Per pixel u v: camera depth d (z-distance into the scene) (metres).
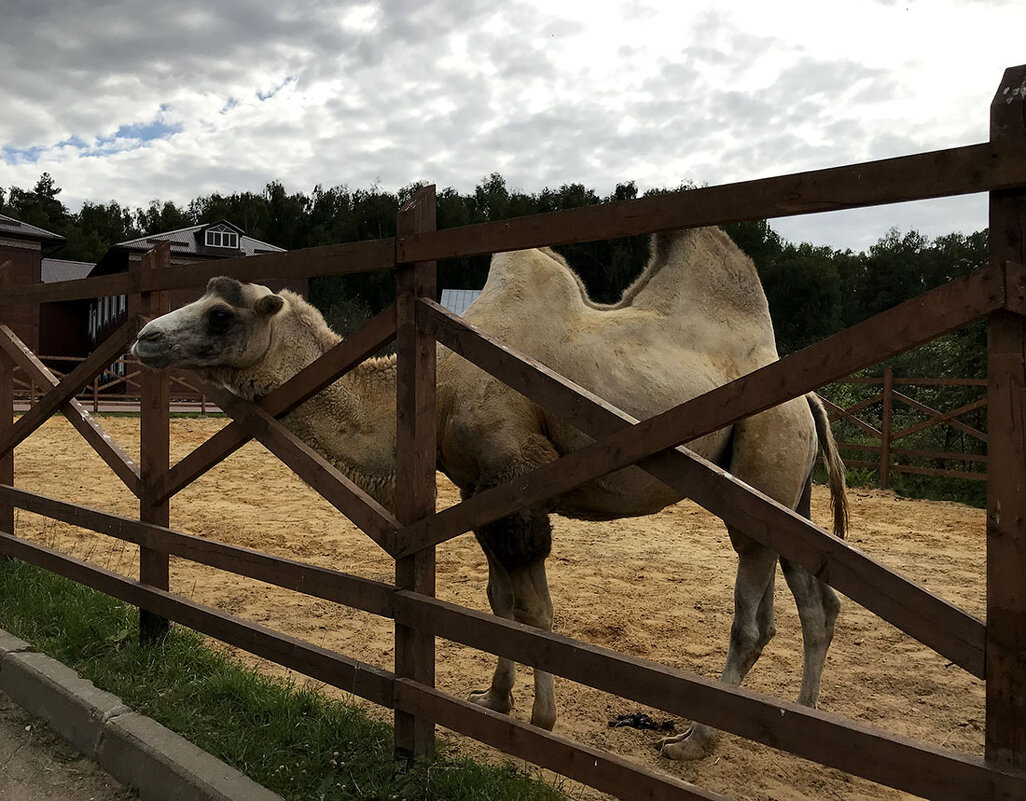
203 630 3.95
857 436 16.80
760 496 2.16
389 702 3.13
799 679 4.84
